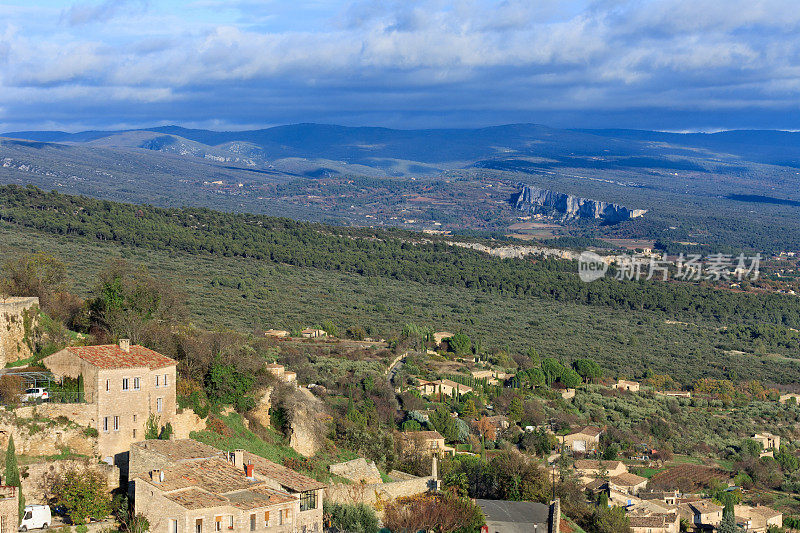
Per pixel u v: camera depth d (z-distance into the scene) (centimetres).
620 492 13075
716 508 13062
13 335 8725
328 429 10762
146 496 6838
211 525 6644
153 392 8031
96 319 10225
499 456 11900
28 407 7388
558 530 9800
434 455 11450
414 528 8706
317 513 7588
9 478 6794
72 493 6956
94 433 7575
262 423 9800
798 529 13550
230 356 9869
